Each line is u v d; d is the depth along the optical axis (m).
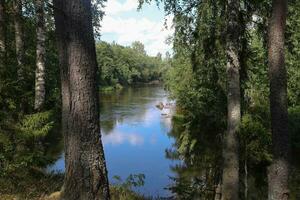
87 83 5.78
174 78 33.34
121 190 9.22
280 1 7.82
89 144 5.84
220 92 12.59
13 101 8.78
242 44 10.88
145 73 141.88
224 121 13.73
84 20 5.71
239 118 10.38
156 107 56.81
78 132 5.80
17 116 8.98
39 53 13.19
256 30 10.72
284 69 7.91
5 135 8.39
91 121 5.84
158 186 19.61
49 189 8.37
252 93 14.18
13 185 8.22
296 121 21.59
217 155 13.96
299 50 17.75
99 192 5.93
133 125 41.22
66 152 5.94
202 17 10.45
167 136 35.19
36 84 12.90
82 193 5.83
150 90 100.88
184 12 10.95
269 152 11.66
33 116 9.07
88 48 5.75
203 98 15.04
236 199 10.35
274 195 8.00
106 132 37.16
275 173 7.98
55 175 10.36
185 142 23.02
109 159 26.77
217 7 10.39
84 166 5.84
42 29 13.35
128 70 125.94
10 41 16.52
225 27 10.22
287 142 7.93
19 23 14.20
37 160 8.92
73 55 5.70
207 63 11.30
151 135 35.66
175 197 13.02
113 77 113.06
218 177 13.23
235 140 10.38
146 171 23.17
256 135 11.44
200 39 10.84
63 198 5.88
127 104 61.38
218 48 10.66
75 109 5.77
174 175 21.36
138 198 9.15
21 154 8.60
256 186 15.02
